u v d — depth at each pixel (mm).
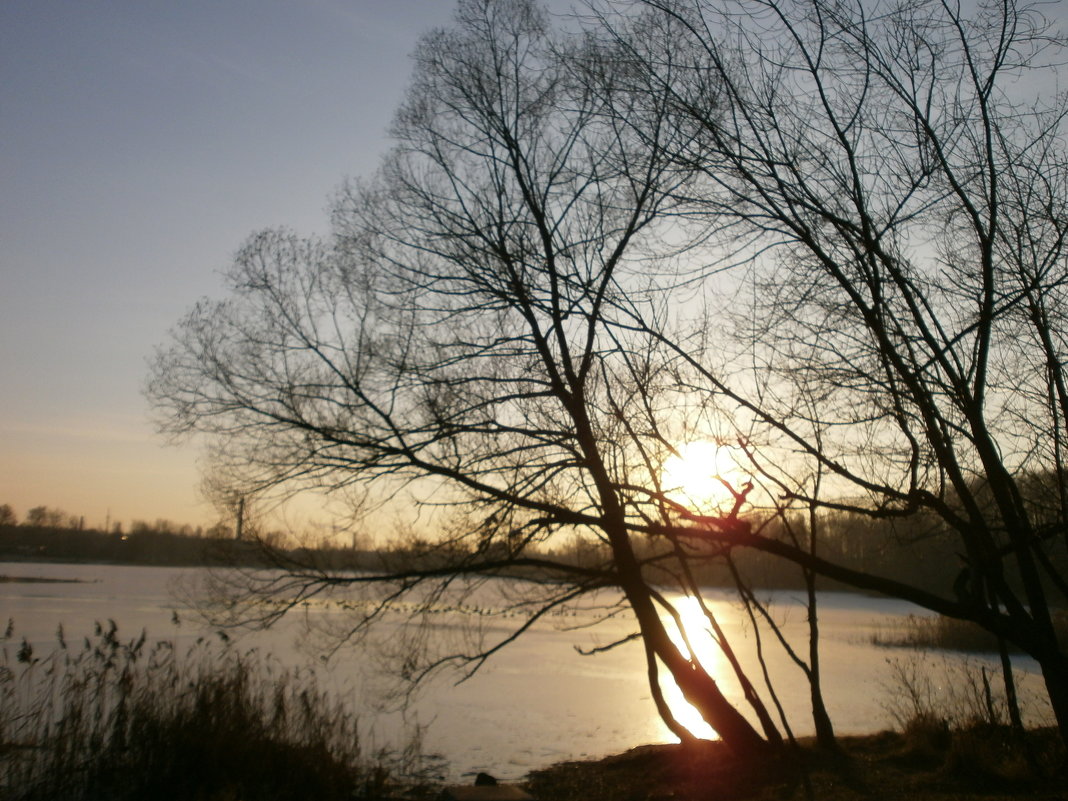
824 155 8406
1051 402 8023
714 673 28562
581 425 11469
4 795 10594
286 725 12312
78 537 149250
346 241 12328
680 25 8844
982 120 8297
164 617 38000
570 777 13266
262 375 12031
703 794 11320
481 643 12734
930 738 13383
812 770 12070
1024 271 8195
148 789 10914
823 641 39156
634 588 12141
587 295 11258
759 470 8250
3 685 13430
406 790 12625
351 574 12047
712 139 8562
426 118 12523
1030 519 8953
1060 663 7797
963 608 7758
